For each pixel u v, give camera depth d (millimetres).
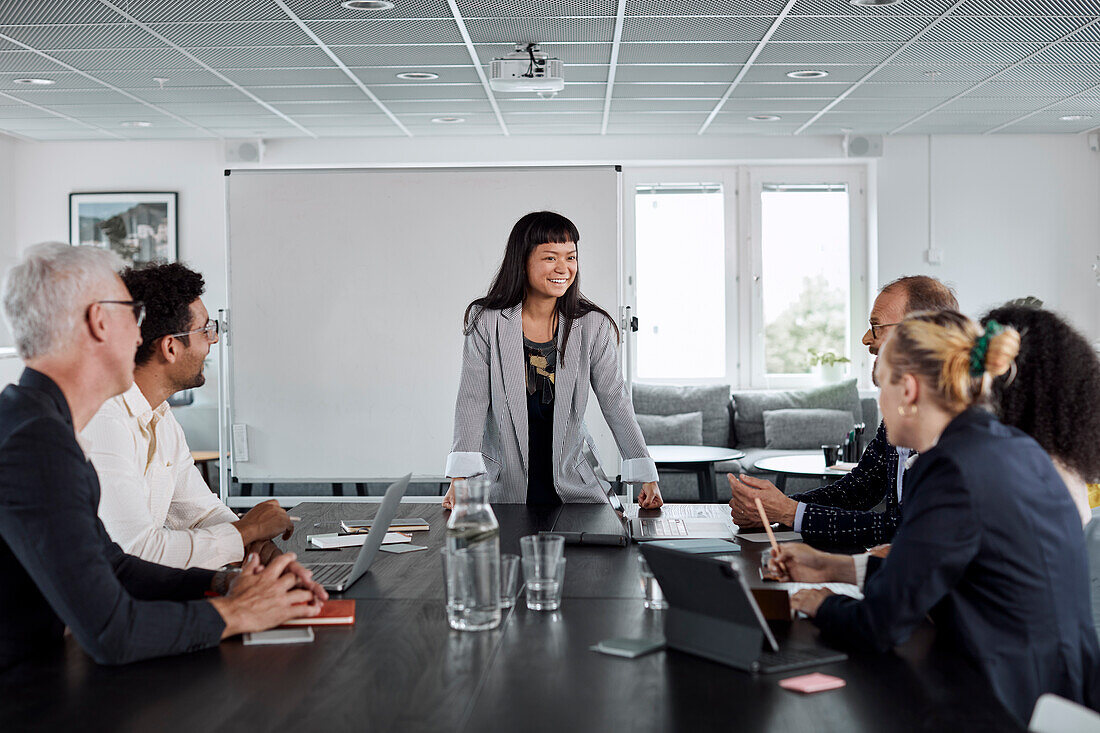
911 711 1337
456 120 7543
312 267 5477
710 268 8516
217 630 1645
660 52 5707
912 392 1704
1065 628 1623
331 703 1384
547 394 3020
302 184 5453
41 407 1608
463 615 1729
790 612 1749
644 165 8438
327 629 1743
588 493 3029
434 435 5496
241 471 5570
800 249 8508
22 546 1541
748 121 7586
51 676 1522
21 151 8273
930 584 1555
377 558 2324
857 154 8102
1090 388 1906
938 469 1613
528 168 5391
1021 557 1594
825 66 6023
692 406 7965
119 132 7879
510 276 2971
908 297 2496
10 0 4758
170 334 2254
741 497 2553
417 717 1328
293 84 6426
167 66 5984
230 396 5543
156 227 8266
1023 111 7266
